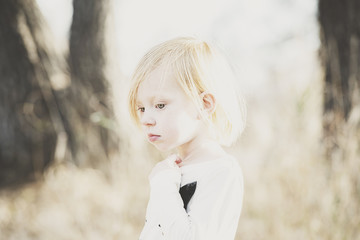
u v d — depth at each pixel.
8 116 4.34
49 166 4.32
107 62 4.43
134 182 3.72
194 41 1.35
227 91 1.35
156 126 1.22
